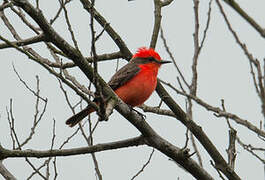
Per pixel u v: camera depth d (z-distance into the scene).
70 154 11.03
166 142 11.63
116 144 11.51
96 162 11.48
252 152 10.35
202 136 12.81
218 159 12.79
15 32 12.27
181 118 13.59
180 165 11.73
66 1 11.54
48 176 11.10
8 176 10.99
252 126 9.64
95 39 9.41
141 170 11.66
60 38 10.11
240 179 11.30
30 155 10.75
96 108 9.85
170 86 10.31
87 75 10.55
